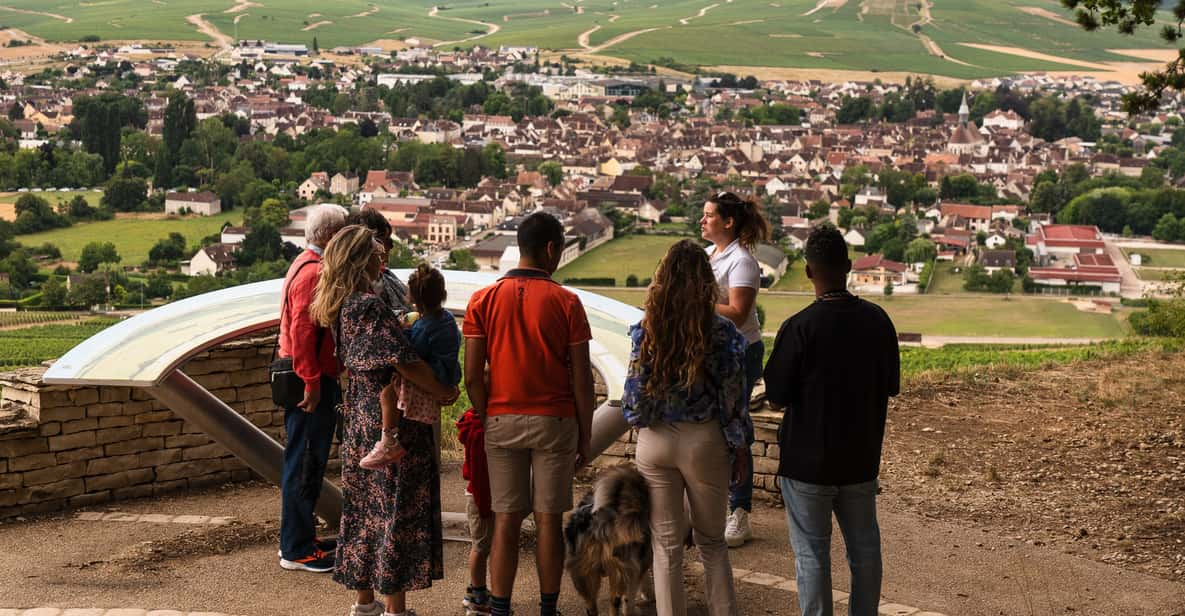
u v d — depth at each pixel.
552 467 8.23
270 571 9.20
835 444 8.02
